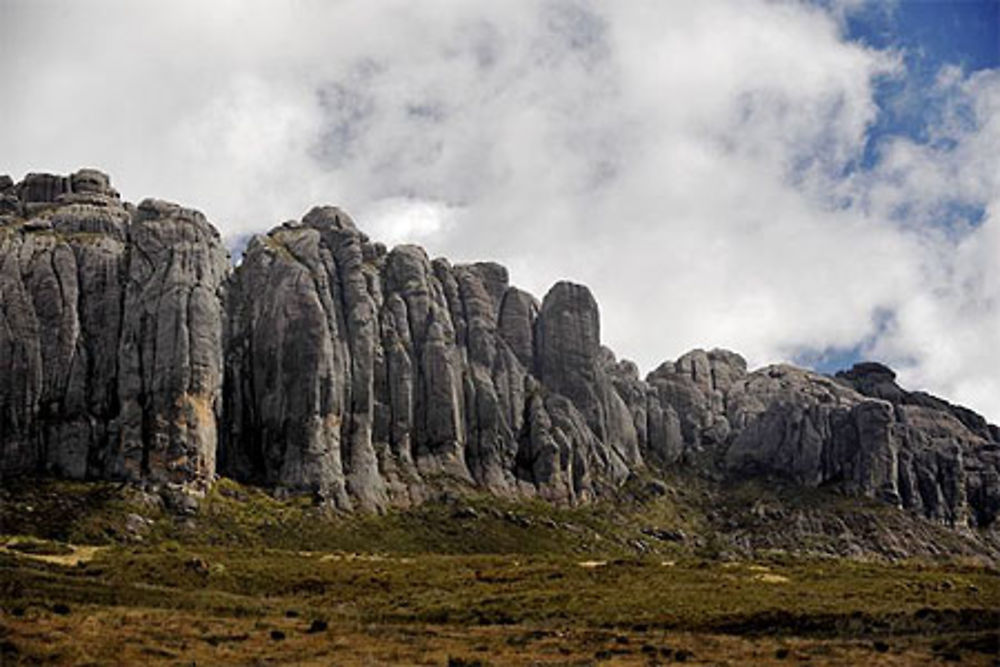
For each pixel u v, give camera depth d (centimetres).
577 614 11125
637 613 11044
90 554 14738
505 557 16925
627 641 9100
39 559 13650
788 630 10244
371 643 8581
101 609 9438
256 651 7938
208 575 13362
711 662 8081
